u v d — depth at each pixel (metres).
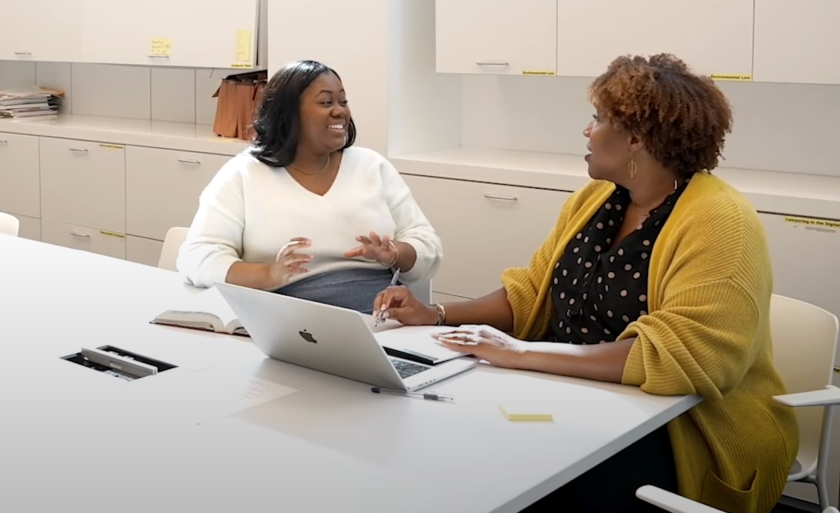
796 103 3.43
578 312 2.29
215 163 4.33
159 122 5.16
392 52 3.85
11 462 1.56
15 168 5.12
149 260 4.67
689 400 1.92
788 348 2.34
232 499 1.44
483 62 3.67
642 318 2.02
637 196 2.23
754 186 3.19
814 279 2.98
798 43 3.02
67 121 5.18
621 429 1.72
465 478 1.51
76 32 4.82
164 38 4.52
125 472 1.53
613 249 2.22
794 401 2.05
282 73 2.75
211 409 1.79
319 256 2.73
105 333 2.25
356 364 1.90
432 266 2.87
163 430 1.70
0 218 3.45
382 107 3.87
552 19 3.48
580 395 1.90
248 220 2.71
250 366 2.04
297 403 1.83
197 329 2.30
